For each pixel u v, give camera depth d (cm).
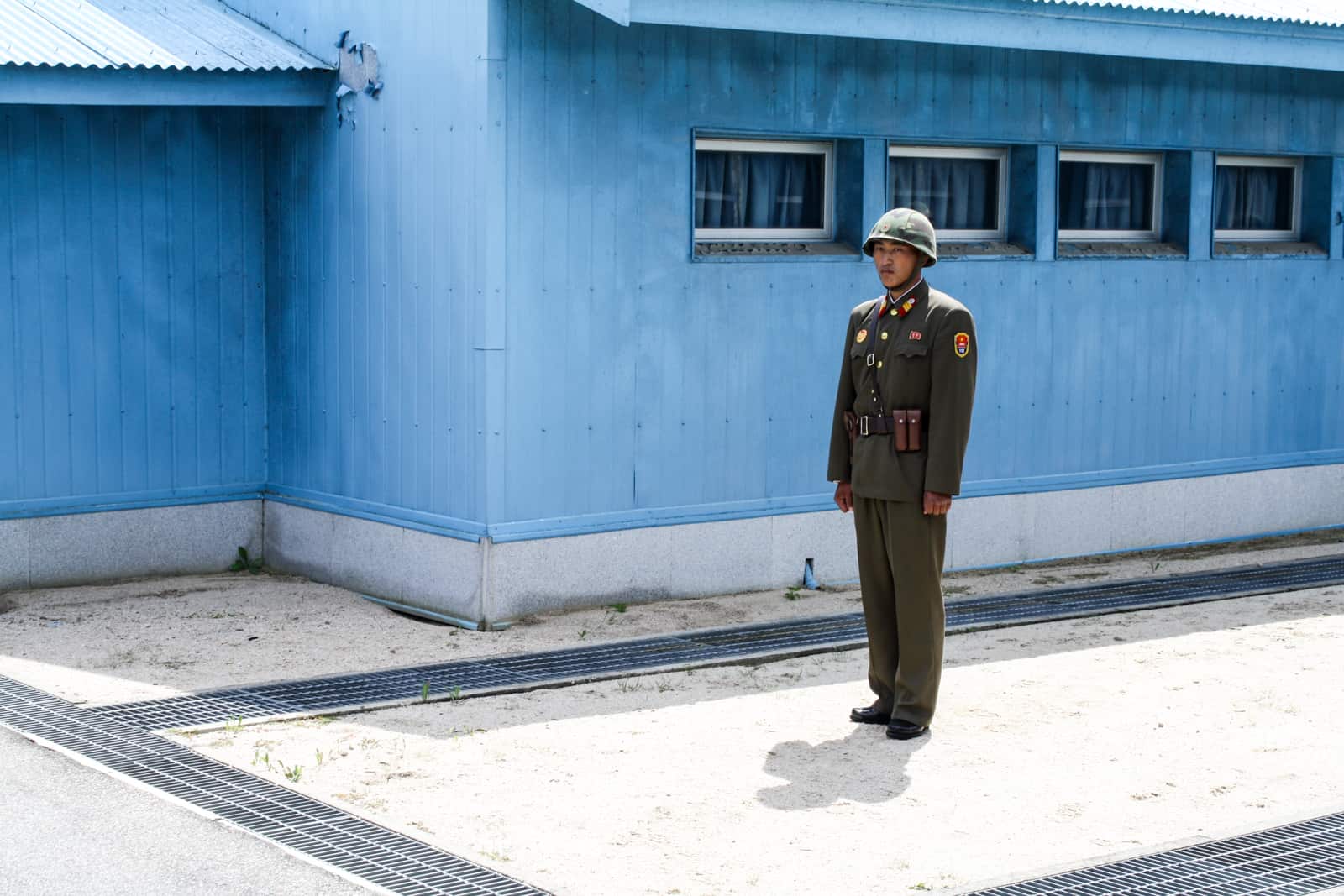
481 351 826
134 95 853
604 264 863
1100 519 1064
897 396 666
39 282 904
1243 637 845
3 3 923
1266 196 1166
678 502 904
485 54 809
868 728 675
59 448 916
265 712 682
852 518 970
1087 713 701
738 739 657
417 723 673
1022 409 1026
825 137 941
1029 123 1013
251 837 526
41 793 565
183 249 953
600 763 621
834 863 519
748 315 919
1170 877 509
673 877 505
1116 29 966
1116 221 1093
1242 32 1015
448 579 854
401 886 489
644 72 870
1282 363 1147
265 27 967
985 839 545
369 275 898
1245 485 1131
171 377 953
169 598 903
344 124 908
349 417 920
